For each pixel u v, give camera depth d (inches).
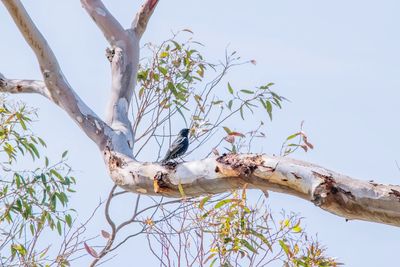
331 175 413.1
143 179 504.7
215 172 458.3
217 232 607.8
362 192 401.7
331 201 409.1
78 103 592.7
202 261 605.3
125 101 624.7
